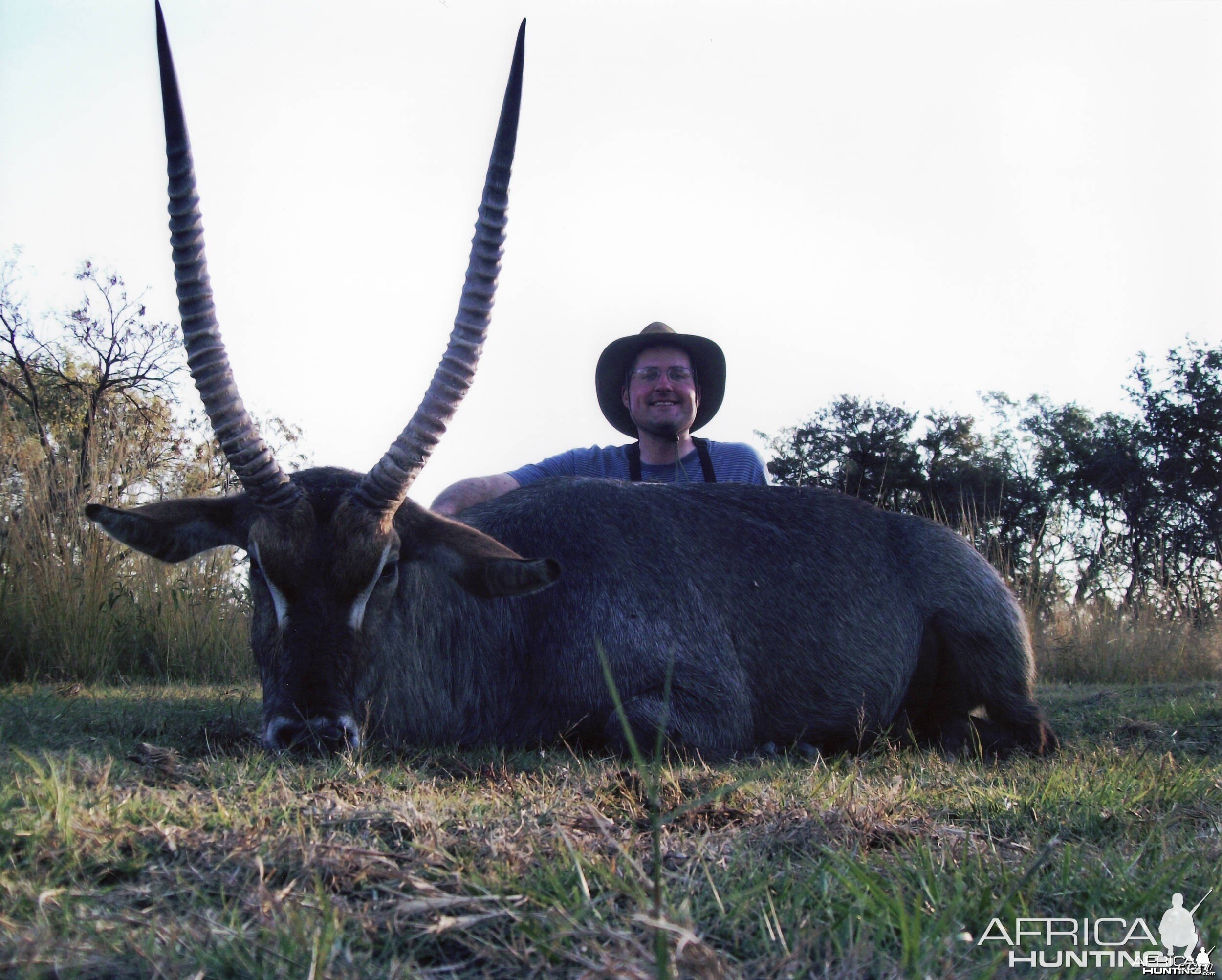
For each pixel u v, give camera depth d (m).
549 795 3.11
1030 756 5.45
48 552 7.77
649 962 1.72
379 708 4.36
